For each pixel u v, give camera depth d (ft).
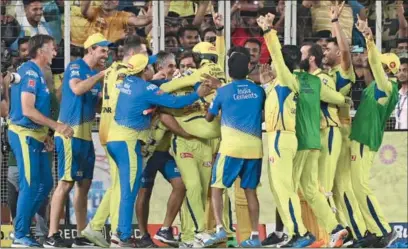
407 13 163.53
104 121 137.90
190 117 139.13
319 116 138.41
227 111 134.92
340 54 144.36
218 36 141.59
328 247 139.13
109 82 137.39
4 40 159.53
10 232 153.07
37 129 137.69
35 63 137.90
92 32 161.58
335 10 142.61
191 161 139.13
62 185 138.62
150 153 141.18
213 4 162.30
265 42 147.64
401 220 159.02
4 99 152.87
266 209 155.94
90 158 140.36
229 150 134.51
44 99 138.00
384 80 139.95
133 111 134.82
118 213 135.33
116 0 163.22
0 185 152.46
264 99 136.46
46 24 161.38
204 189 141.28
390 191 159.22
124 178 134.92
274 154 134.92
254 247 136.36
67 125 135.74
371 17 164.25
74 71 138.10
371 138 141.69
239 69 135.33
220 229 135.54
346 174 144.66
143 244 140.36
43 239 138.31
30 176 137.59
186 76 138.21
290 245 134.72
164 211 155.43
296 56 137.39
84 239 141.79
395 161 159.33
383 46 163.73
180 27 160.86
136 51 138.21
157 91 135.03
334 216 139.23
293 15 160.35
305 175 138.82
